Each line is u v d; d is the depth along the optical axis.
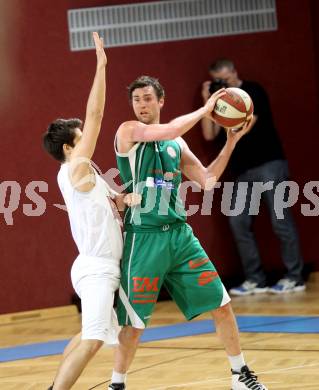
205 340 14.54
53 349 15.10
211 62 19.67
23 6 18.67
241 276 19.89
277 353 12.98
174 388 11.36
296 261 19.09
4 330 17.75
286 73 20.02
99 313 9.70
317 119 20.12
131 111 19.25
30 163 18.77
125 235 10.34
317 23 19.91
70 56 18.94
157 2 19.41
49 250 18.98
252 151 18.77
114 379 10.44
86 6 19.05
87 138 9.84
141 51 19.33
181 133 9.97
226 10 19.75
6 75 18.59
